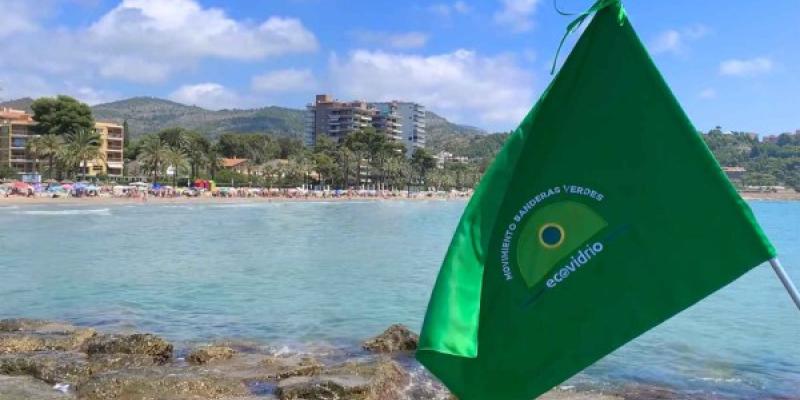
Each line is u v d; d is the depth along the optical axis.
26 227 50.66
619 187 3.70
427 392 10.55
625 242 3.69
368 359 12.56
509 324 3.72
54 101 135.25
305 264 30.44
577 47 3.70
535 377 3.69
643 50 3.64
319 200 137.38
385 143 180.75
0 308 18.80
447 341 3.46
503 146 3.68
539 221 3.74
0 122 140.62
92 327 16.30
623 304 3.69
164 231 50.09
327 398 9.78
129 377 10.14
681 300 3.64
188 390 10.11
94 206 84.69
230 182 156.62
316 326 16.59
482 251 3.57
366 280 25.19
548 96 3.72
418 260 32.47
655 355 13.52
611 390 11.18
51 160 121.31
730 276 3.62
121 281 24.41
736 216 3.61
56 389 10.47
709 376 12.15
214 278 25.45
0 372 11.12
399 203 133.00
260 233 49.78
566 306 3.71
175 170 134.88
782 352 13.91
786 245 43.47
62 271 26.89
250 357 12.94
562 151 3.73
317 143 195.25
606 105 3.70
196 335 15.48
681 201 3.66
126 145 167.38
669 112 3.64
